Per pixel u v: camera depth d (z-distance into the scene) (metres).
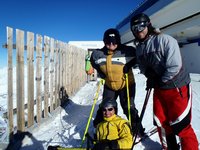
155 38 2.80
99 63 3.71
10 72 4.07
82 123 5.24
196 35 11.62
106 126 3.13
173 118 2.88
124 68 3.64
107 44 3.56
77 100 8.41
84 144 3.99
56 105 6.55
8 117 4.05
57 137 4.55
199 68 11.99
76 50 9.46
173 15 9.63
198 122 4.45
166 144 3.07
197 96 6.57
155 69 2.93
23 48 4.45
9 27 3.96
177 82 2.78
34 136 4.71
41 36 5.25
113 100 3.25
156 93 3.04
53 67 6.20
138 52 3.03
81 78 10.98
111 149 2.75
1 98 8.49
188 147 2.81
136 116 3.86
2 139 4.11
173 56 2.66
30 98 4.84
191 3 8.13
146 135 3.95
